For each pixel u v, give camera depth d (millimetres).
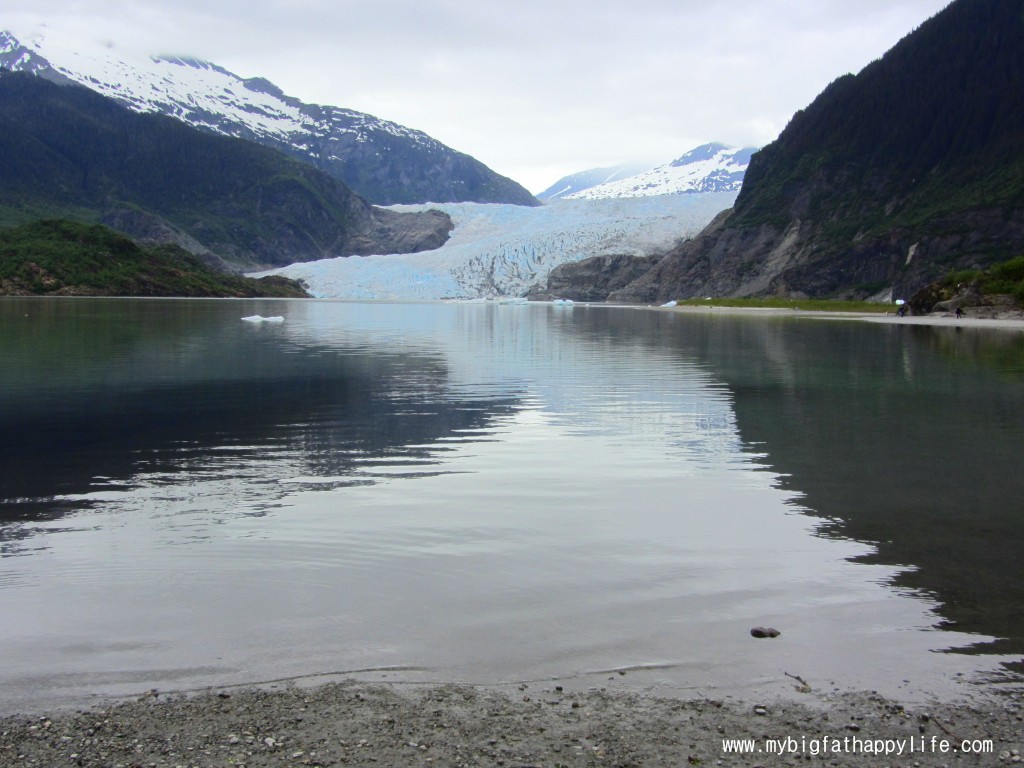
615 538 10508
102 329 51094
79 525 11000
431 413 20500
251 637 7594
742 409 21203
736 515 11578
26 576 9109
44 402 22016
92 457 15289
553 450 16047
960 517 11492
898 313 84062
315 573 9234
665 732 6113
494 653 7312
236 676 6898
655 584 8922
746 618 8070
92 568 9367
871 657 7285
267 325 60531
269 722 6211
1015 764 5777
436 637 7609
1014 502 12266
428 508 11875
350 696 6586
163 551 9953
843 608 8312
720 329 59750
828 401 22719
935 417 20031
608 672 6996
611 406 21703
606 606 8328
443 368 31047
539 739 6008
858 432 18062
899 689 6758
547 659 7219
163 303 106750
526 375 28750
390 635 7648
